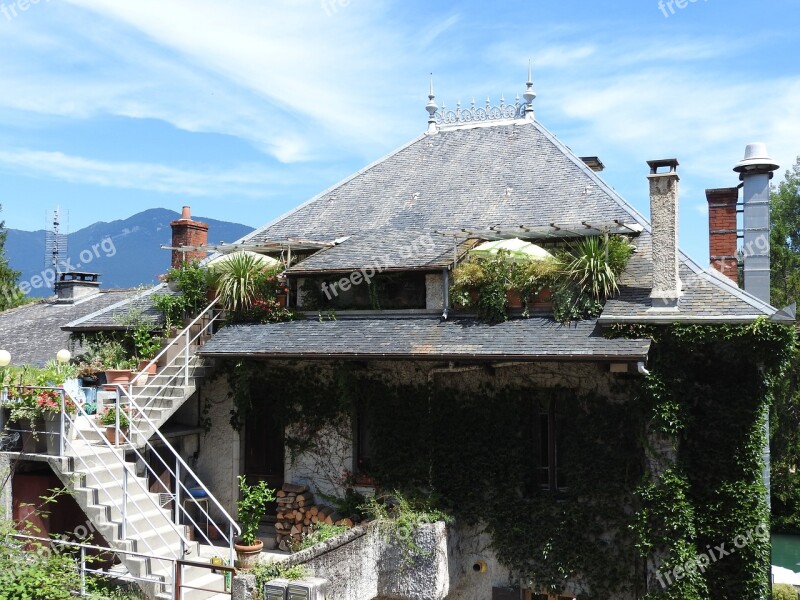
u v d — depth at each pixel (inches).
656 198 499.5
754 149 613.0
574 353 472.1
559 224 542.9
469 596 535.5
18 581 407.2
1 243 1721.2
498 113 772.6
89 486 472.1
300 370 598.5
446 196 689.0
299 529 575.5
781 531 1268.5
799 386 1266.0
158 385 573.6
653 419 476.1
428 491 550.6
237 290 619.2
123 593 447.2
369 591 480.7
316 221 717.9
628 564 495.2
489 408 540.1
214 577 458.6
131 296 779.4
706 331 471.2
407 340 534.3
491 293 541.3
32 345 888.3
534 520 520.1
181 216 835.4
